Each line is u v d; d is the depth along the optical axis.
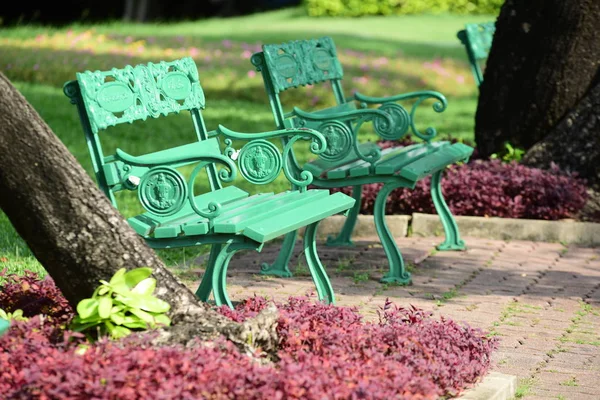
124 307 4.54
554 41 10.23
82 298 4.72
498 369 5.69
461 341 5.12
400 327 5.01
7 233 8.62
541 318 6.77
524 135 10.55
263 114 17.30
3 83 4.58
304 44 8.16
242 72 20.00
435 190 8.76
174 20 37.31
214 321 4.72
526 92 10.45
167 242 5.71
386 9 32.66
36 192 4.58
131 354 4.06
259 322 4.68
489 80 10.77
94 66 19.31
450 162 8.18
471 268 8.15
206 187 11.42
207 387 3.90
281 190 11.21
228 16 39.12
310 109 18.11
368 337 4.84
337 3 32.53
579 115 10.16
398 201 9.59
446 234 8.77
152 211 5.55
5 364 4.11
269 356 4.72
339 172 7.55
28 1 34.91
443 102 8.31
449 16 32.44
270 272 7.75
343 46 23.92
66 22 35.66
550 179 9.55
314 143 6.24
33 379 3.84
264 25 30.14
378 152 7.51
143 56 20.78
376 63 21.91
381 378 4.33
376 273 7.84
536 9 10.33
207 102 18.27
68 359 4.04
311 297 7.02
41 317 4.66
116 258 4.71
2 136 4.52
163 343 4.46
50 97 17.06
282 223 5.75
